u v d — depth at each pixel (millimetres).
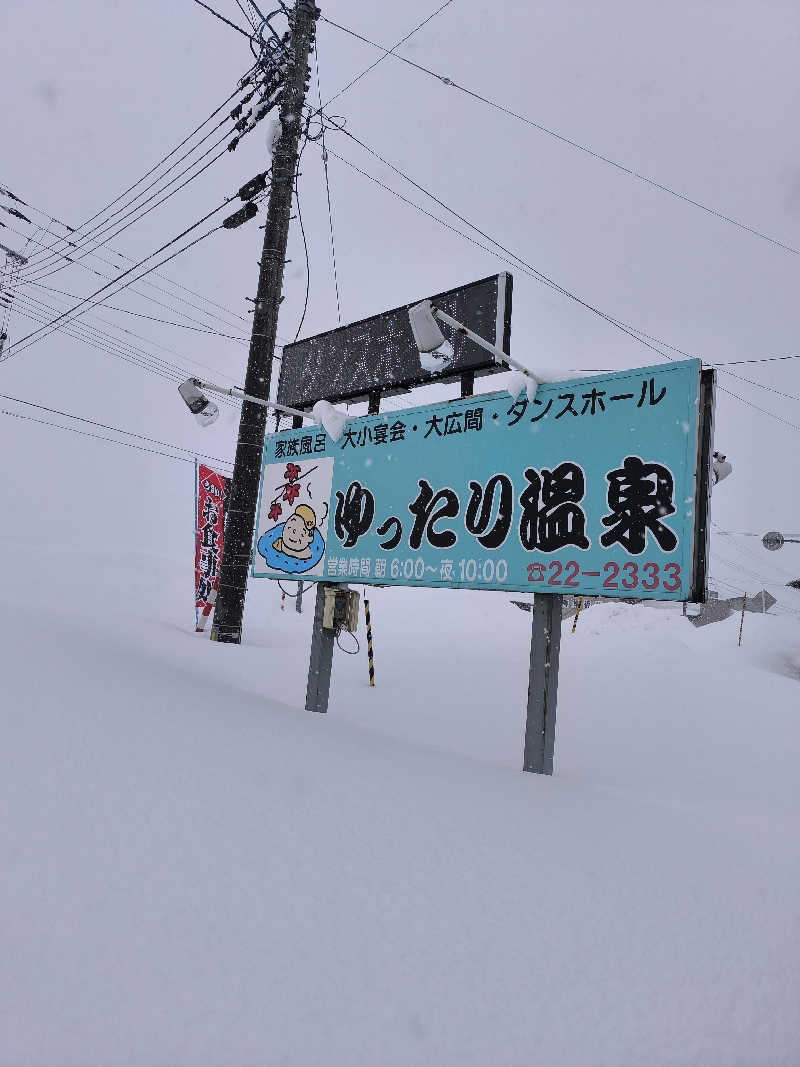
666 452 4207
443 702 7852
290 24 10953
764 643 20141
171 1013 1508
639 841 3031
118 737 2955
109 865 1999
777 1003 1992
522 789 3668
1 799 2219
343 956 1802
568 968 1939
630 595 4203
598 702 8625
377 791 2986
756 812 4234
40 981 1528
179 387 6609
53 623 6402
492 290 5684
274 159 11086
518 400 5023
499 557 4906
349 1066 1462
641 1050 1678
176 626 11242
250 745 3279
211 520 11422
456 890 2238
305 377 7484
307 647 11656
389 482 5863
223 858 2158
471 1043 1590
